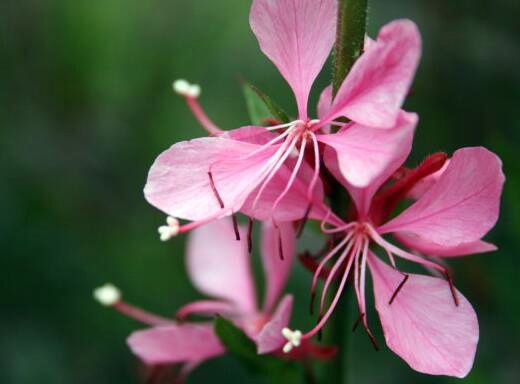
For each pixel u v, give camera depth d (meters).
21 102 0.22
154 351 0.13
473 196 0.11
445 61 0.19
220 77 0.23
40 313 0.21
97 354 0.21
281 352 0.13
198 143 0.11
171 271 0.21
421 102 0.19
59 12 0.22
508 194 0.15
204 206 0.11
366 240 0.12
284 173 0.11
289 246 0.14
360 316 0.11
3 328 0.21
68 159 0.22
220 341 0.13
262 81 0.23
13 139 0.22
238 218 0.21
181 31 0.23
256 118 0.13
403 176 0.12
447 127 0.19
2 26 0.22
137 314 0.14
